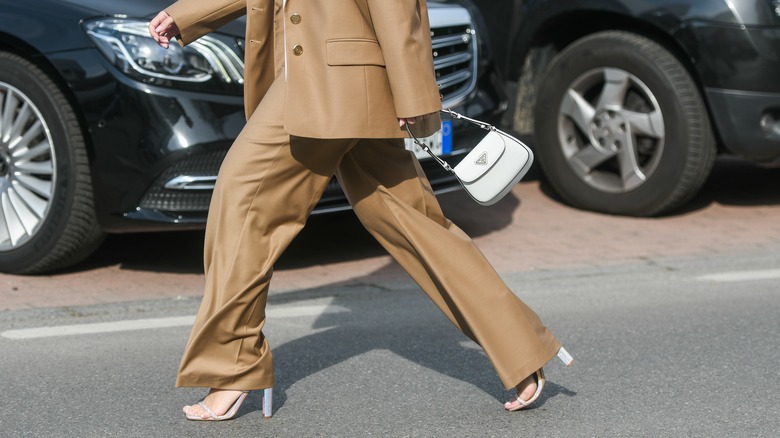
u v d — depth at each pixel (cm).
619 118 720
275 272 603
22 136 580
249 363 369
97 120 550
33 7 566
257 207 356
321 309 533
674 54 703
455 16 659
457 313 371
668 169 706
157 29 376
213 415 378
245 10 380
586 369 446
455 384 427
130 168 549
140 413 394
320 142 350
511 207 762
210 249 364
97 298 547
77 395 412
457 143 645
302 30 341
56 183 570
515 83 781
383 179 366
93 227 575
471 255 365
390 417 391
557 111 748
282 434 374
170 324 505
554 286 581
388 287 575
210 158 550
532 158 357
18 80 572
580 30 771
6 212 586
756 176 862
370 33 340
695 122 698
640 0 703
